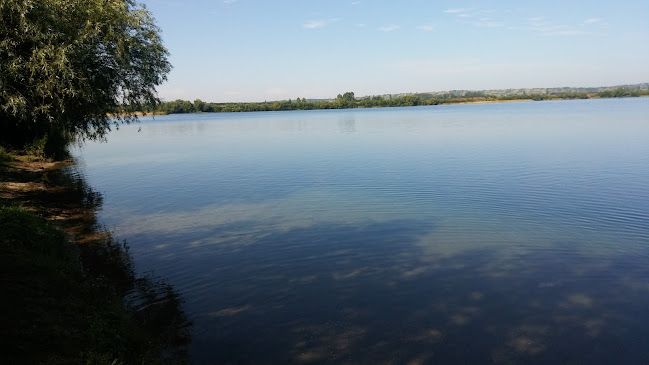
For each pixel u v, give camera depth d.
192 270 11.96
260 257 13.01
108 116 23.06
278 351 7.96
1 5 15.74
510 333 8.63
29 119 19.86
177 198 21.78
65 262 10.84
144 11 21.23
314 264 12.45
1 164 27.38
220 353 7.87
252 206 19.75
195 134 74.12
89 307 8.46
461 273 11.69
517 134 48.72
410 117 102.56
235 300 10.10
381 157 34.34
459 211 17.89
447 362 7.67
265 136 62.56
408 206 18.91
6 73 16.38
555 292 10.46
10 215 11.76
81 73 17.72
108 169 32.75
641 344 8.21
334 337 8.48
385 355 7.86
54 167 33.31
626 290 10.52
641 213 16.73
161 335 8.45
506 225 15.88
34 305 7.61
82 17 18.58
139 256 13.05
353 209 18.73
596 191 20.28
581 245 13.69
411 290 10.63
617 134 44.84
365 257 12.99
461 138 46.72
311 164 32.19
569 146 36.56
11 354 6.04
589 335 8.55
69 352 6.63
